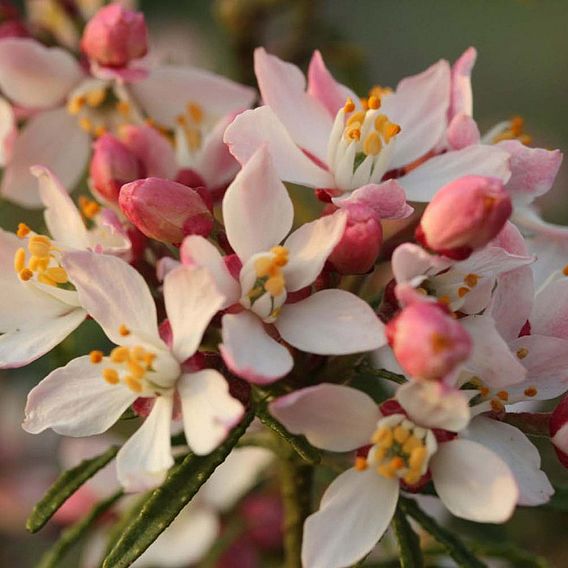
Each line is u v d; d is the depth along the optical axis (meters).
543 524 0.36
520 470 0.28
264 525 0.34
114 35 0.32
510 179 0.30
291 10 0.37
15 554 0.38
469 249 0.28
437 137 0.30
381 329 0.27
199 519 0.34
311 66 0.30
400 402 0.27
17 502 0.38
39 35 0.34
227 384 0.27
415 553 0.29
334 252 0.28
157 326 0.28
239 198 0.28
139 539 0.28
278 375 0.27
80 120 0.33
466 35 0.56
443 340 0.27
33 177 0.33
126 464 0.27
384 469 0.27
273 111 0.29
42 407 0.28
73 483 0.29
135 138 0.30
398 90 0.30
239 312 0.28
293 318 0.28
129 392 0.28
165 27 0.45
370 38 0.55
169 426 0.28
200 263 0.27
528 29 0.55
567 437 0.28
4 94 0.33
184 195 0.28
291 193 0.34
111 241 0.29
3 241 0.29
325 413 0.27
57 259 0.29
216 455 0.28
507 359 0.28
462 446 0.27
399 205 0.28
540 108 0.54
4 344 0.29
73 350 0.32
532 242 0.30
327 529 0.27
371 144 0.29
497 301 0.28
